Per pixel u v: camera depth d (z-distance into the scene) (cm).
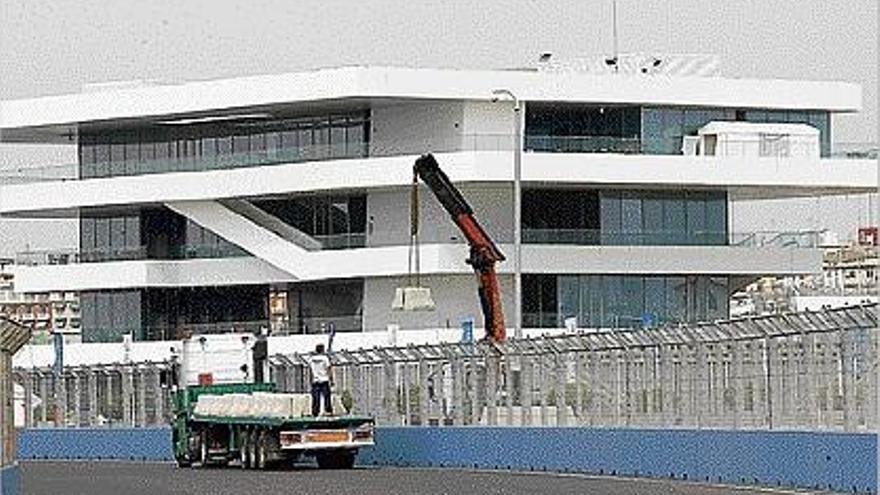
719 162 13362
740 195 14150
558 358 7188
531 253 13275
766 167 13488
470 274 13238
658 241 13538
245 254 13862
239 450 7944
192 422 8225
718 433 6175
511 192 13362
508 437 7500
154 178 13938
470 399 7725
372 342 13325
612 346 6838
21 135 14688
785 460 5775
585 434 7019
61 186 14312
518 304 10494
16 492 4791
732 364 6078
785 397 5766
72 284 14400
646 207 13575
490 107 13275
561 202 13488
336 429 7662
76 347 14162
